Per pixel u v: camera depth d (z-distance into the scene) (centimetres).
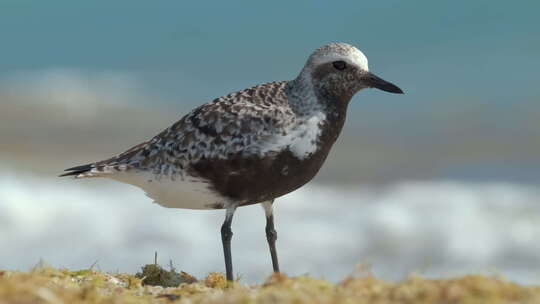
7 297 698
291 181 952
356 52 966
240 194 949
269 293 722
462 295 688
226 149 927
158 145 968
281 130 928
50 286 790
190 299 769
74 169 995
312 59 962
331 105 962
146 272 947
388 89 958
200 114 954
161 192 977
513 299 685
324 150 962
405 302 686
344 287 739
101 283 873
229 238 949
